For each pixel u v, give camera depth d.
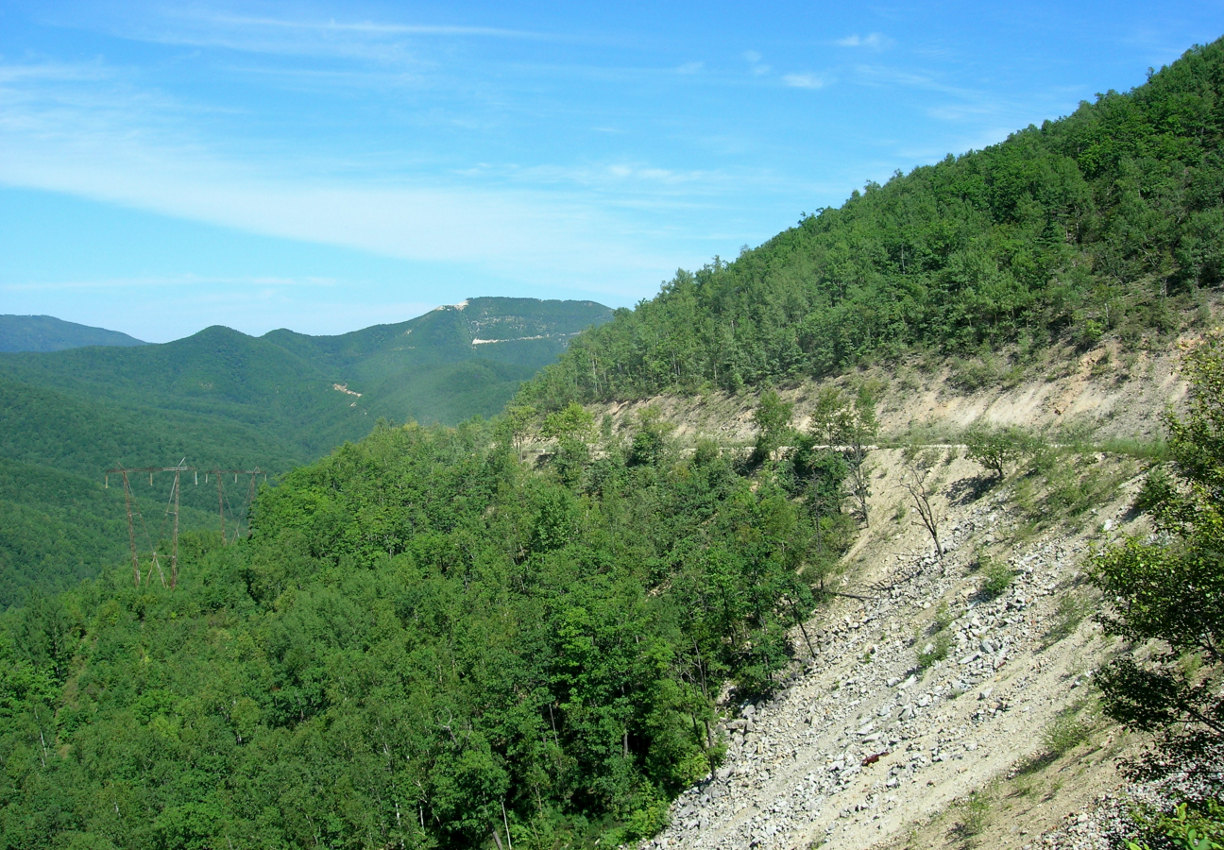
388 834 60.16
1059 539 56.94
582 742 64.75
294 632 87.00
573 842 60.62
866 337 114.19
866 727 52.28
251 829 60.66
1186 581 24.55
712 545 78.06
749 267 171.38
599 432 139.75
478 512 115.38
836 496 83.56
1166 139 117.81
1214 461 27.25
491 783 59.91
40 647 109.62
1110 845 26.41
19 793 77.81
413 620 88.81
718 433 119.88
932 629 58.28
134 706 89.69
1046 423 82.88
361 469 146.00
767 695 66.44
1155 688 25.89
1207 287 84.56
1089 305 92.06
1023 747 38.28
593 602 67.44
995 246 112.62
